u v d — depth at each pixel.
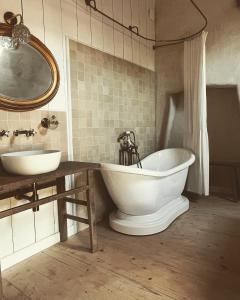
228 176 3.30
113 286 1.52
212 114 3.35
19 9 1.80
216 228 2.32
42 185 1.94
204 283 1.52
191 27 3.28
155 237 2.17
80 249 2.00
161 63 3.53
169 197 2.55
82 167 1.80
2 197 1.66
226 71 3.08
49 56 1.99
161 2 3.48
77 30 2.28
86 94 2.38
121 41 2.86
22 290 1.51
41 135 1.97
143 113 3.33
